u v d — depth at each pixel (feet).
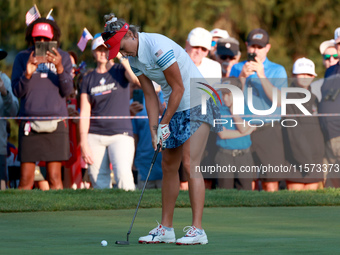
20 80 89.15
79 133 98.99
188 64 51.16
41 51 87.71
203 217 64.03
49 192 81.46
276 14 212.64
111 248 45.75
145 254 42.88
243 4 203.21
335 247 45.55
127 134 90.99
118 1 199.31
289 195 79.36
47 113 88.89
